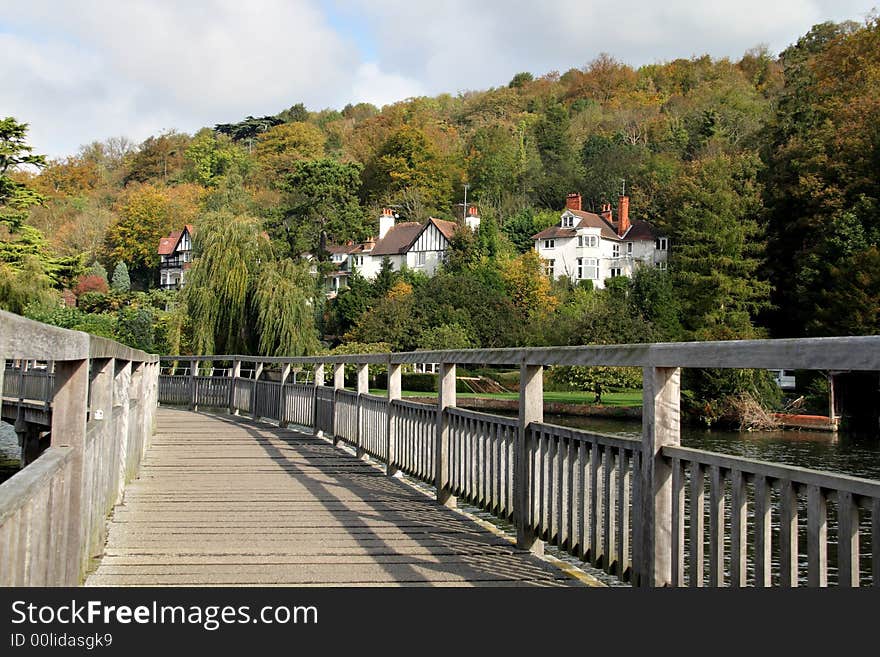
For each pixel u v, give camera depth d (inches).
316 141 4101.9
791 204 1856.5
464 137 3998.5
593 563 141.2
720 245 1771.7
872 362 75.9
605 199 3255.4
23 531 80.4
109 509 198.4
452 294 2057.1
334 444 403.9
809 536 85.5
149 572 156.7
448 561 168.1
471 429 213.0
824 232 1656.0
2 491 73.4
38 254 1278.3
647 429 118.3
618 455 133.4
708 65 4025.6
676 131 3405.5
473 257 2652.6
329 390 423.8
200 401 726.5
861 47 2065.7
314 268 2763.3
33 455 620.4
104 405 169.0
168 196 3553.2
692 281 1766.7
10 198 1270.9
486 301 2076.8
